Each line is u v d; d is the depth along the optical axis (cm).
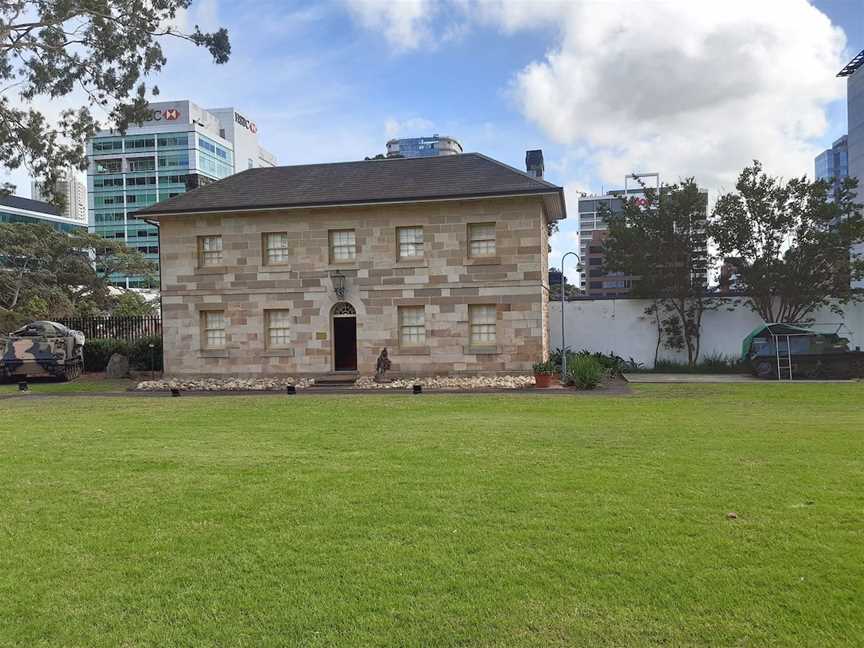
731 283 2978
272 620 440
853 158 7938
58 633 428
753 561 523
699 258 2894
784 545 555
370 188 2428
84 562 545
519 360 2297
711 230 2850
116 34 2386
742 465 858
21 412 1596
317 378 2398
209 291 2505
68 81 2397
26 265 5000
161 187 11556
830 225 2836
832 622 424
